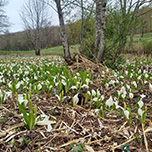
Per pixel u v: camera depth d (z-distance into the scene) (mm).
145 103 2553
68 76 3533
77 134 1738
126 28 5496
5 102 2467
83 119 2031
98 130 1789
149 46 14328
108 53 6113
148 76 3795
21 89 3197
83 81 3215
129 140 1576
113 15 5664
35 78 3730
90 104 2314
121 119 1987
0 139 1567
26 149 1473
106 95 3004
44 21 24984
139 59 9125
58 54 20922
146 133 1669
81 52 6148
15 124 1779
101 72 4625
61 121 1981
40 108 2332
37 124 1758
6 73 4637
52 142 1585
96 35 5973
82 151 1431
